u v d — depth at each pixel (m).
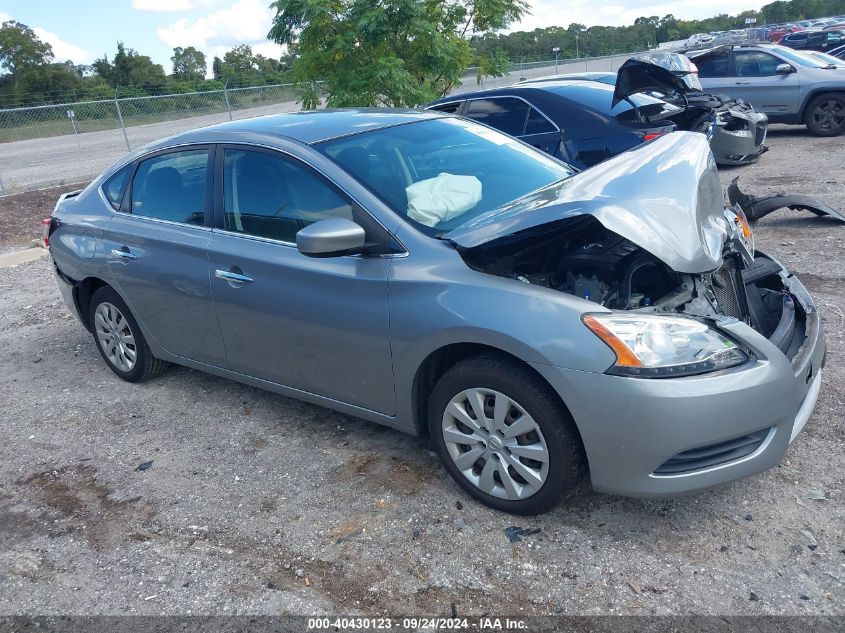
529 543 3.05
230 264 3.94
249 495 3.60
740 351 2.84
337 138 3.88
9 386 5.25
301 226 3.68
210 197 4.14
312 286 3.58
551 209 2.94
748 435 2.85
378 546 3.12
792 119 12.96
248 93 19.91
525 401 2.98
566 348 2.82
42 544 3.38
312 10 10.82
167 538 3.33
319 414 4.36
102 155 19.50
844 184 8.94
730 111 10.05
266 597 2.90
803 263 6.11
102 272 4.73
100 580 3.10
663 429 2.72
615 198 2.93
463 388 3.18
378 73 10.98
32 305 7.16
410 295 3.23
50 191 14.52
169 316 4.43
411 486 3.52
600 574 2.85
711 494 3.25
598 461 2.87
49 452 4.24
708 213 3.23
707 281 3.30
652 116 7.25
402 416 3.49
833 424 3.68
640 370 2.73
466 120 4.54
